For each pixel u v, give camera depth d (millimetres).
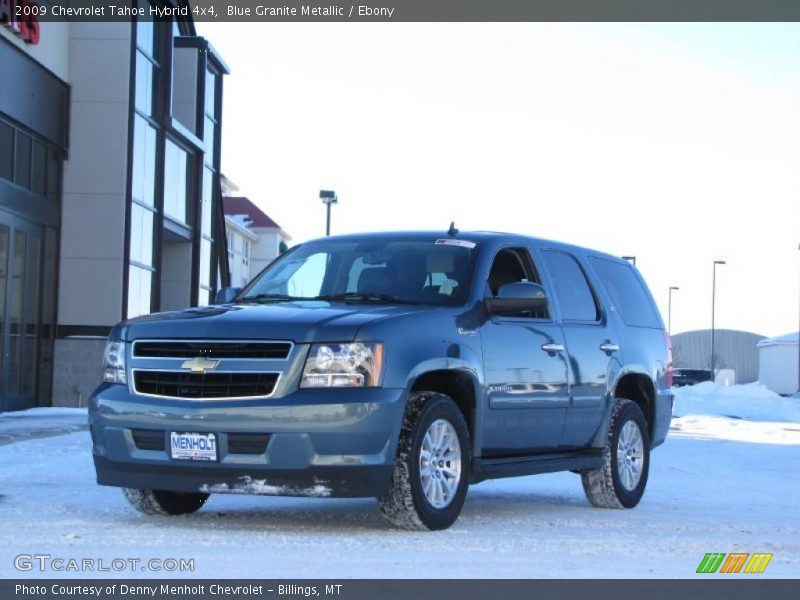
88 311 23797
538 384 8656
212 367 7289
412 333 7516
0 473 10977
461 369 7801
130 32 23984
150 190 25828
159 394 7438
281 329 7273
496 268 8805
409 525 7430
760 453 16922
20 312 22219
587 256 10156
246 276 76250
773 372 76938
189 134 27938
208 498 8742
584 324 9531
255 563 6082
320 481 7105
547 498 10586
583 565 6367
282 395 7148
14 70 21328
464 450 7773
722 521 8766
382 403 7172
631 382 10438
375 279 8508
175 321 7570
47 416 20391
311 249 9102
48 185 23328
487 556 6543
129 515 8125
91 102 23938
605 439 9609
